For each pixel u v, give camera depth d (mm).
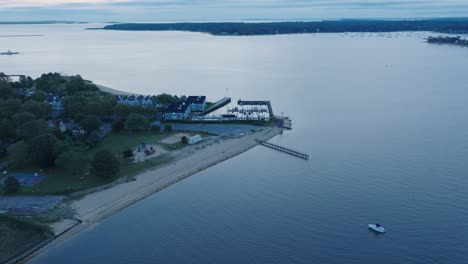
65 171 171875
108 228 131500
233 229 129125
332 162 178625
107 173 162125
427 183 155125
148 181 163375
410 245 118562
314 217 134000
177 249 120188
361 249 117375
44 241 123562
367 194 147875
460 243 118750
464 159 177500
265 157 189375
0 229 126688
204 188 158250
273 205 142875
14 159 172500
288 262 112938
